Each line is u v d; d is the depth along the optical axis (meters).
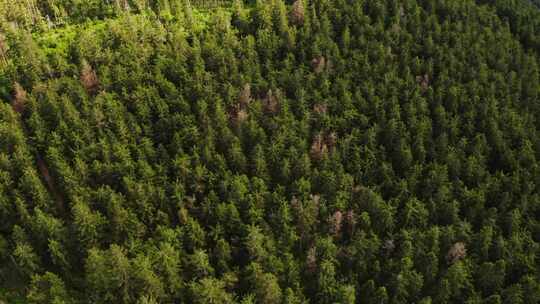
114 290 85.19
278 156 106.50
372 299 86.50
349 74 126.00
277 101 116.56
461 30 146.88
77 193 96.94
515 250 94.31
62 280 90.31
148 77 118.06
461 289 89.88
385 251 93.88
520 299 86.31
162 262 84.94
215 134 108.81
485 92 127.62
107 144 103.38
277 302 84.62
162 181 100.19
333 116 117.06
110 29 126.50
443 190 100.88
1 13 131.38
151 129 109.75
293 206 96.75
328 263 87.44
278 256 92.38
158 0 139.88
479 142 112.62
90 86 115.88
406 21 144.62
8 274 91.88
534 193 107.31
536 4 186.62
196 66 120.81
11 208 95.12
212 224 96.56
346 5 145.75
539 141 116.19
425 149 113.75
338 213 94.75
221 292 83.38
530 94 130.50
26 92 114.69
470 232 97.50
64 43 130.25
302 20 139.75
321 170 105.88
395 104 120.00
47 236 90.62
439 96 123.06
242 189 97.69
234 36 130.00
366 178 107.12
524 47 155.38
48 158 101.38
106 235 93.12
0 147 103.44
